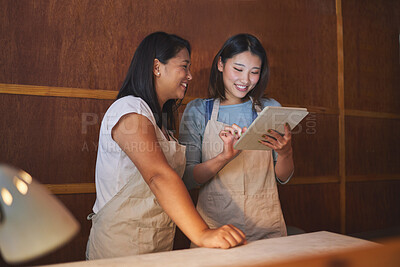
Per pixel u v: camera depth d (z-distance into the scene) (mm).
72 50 1698
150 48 1107
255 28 2123
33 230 315
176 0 1918
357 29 2541
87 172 1716
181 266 527
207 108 1551
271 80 2168
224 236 664
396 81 2715
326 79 2383
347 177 2447
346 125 2469
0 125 1568
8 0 1587
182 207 764
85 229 1705
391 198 2660
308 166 2297
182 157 1158
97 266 530
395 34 2725
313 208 2303
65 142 1679
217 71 1575
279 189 2189
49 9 1657
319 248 634
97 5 1753
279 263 262
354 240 688
